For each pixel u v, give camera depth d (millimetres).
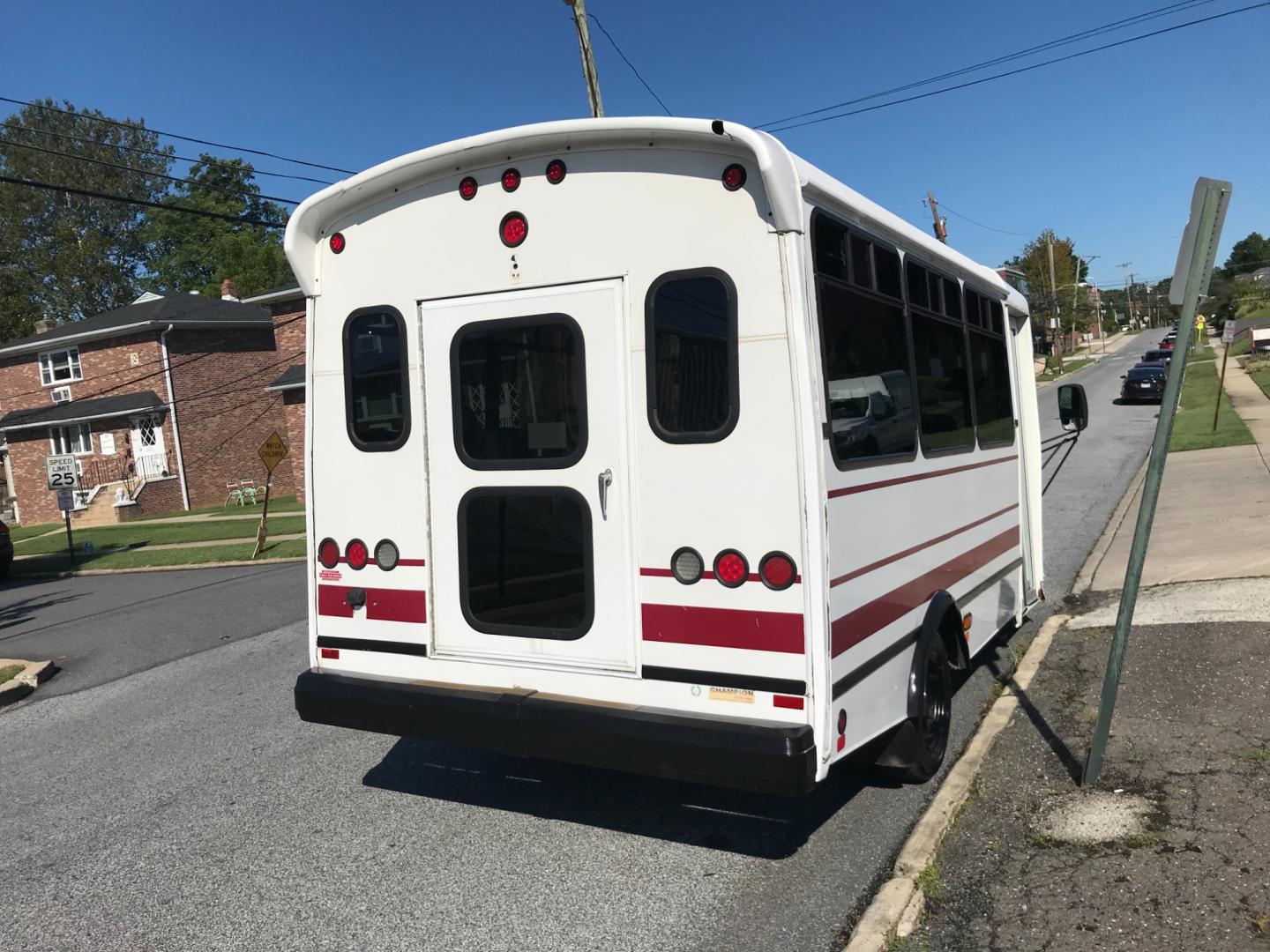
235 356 33312
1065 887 3641
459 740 4008
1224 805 4141
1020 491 6875
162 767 5746
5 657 9727
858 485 3809
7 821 5039
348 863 4277
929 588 4680
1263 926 3250
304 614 10641
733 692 3580
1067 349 74812
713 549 3594
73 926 3826
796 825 4445
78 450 33875
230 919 3822
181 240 60844
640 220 3729
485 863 4211
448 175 4141
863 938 3367
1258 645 6195
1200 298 3984
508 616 4074
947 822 4191
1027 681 6113
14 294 55719
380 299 4336
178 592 13594
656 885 3939
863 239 4074
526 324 3973
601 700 3854
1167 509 12031
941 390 5012
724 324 3557
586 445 3850
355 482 4426
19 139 56688
